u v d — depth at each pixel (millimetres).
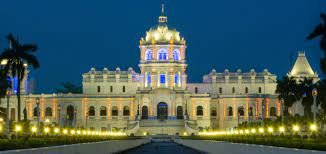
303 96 185500
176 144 181125
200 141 133000
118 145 118875
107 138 149000
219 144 105375
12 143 67438
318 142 70625
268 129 166750
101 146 96562
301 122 164250
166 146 161750
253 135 144125
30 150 58375
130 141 143000
